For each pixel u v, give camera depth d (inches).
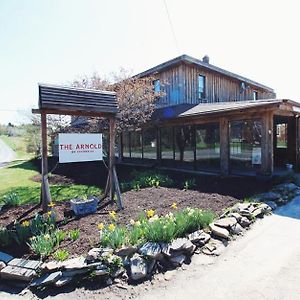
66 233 192.9
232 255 163.5
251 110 360.2
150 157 608.1
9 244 179.6
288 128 516.1
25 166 745.6
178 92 573.0
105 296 128.2
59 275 138.9
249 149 407.8
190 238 175.0
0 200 307.4
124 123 493.7
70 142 251.6
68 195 326.0
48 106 227.9
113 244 160.7
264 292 125.7
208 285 133.6
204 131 481.7
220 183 363.9
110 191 283.3
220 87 666.2
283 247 172.1
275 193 291.1
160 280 139.8
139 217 215.6
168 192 318.7
